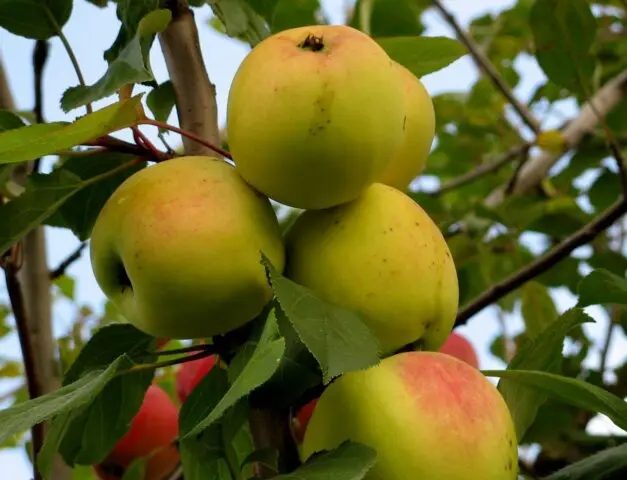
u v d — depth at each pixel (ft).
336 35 1.54
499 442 1.48
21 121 1.65
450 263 1.62
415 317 1.56
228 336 1.60
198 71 1.77
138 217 1.52
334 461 1.40
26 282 2.22
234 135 1.53
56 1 1.73
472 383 1.52
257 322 1.57
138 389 1.77
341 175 1.51
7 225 1.66
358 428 1.47
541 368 1.68
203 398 1.60
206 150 1.74
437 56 1.91
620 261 2.70
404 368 1.51
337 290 1.55
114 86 1.47
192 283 1.50
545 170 3.03
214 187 1.54
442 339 1.61
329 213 1.59
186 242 1.50
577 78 2.25
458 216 2.71
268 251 1.55
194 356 1.60
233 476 1.53
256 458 1.52
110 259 1.58
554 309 2.77
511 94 3.08
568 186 3.11
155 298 1.52
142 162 1.70
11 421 1.40
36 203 1.66
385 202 1.59
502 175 3.51
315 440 1.52
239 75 1.54
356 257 1.55
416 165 1.75
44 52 2.13
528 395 1.66
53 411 1.38
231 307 1.53
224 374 1.61
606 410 1.54
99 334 1.73
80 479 2.73
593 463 1.74
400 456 1.45
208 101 1.77
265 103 1.49
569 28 2.23
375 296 1.54
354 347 1.41
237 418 1.51
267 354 1.34
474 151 3.51
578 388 1.54
